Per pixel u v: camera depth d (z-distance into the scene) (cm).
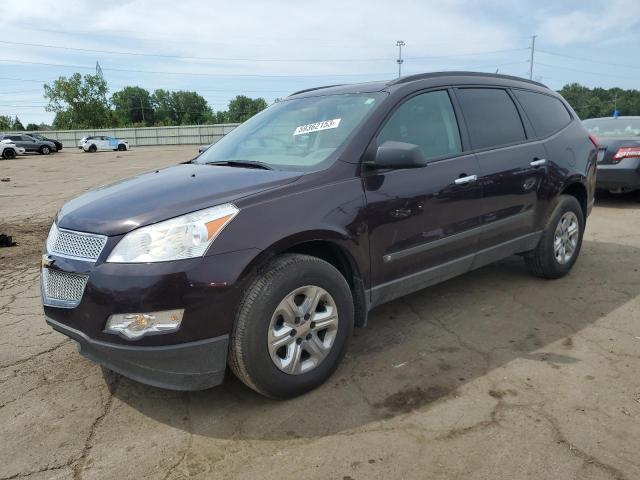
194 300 245
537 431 251
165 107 12131
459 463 230
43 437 262
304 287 278
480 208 377
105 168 2238
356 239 300
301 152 334
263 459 238
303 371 285
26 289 504
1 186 1506
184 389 258
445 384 298
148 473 232
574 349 337
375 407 277
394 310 412
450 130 372
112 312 246
